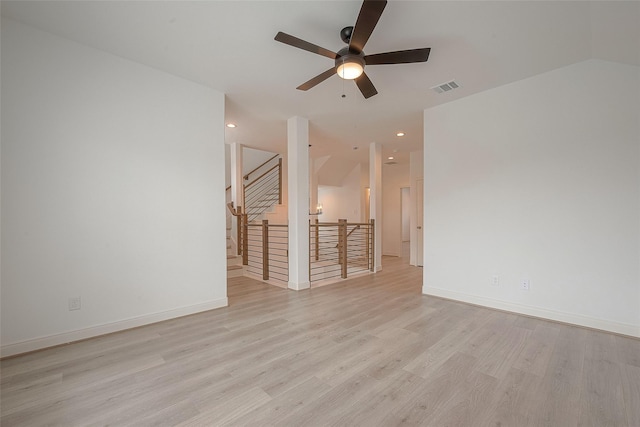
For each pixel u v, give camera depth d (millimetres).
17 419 1486
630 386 1783
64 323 2352
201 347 2318
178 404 1613
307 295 3891
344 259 4957
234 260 5352
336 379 1860
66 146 2359
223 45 2443
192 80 3068
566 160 2816
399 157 7055
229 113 4043
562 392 1723
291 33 2277
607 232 2617
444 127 3707
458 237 3596
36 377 1875
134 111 2707
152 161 2814
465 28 2195
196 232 3123
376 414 1531
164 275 2893
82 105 2434
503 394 1705
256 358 2137
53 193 2299
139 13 2055
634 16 1952
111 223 2578
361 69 2145
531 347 2311
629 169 2523
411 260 6543
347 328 2719
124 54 2582
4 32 2117
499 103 3232
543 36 2297
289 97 3500
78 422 1471
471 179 3467
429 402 1631
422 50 1972
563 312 2830
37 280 2236
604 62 2619
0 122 2096
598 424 1460
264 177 8094
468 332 2611
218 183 3307
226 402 1631
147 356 2166
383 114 4090
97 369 1979
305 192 4289
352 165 7828
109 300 2570
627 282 2527
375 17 1691
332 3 1937
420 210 6387
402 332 2615
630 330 2506
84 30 2252
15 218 2150
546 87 2918
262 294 3939
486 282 3354
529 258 3041
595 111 2664
